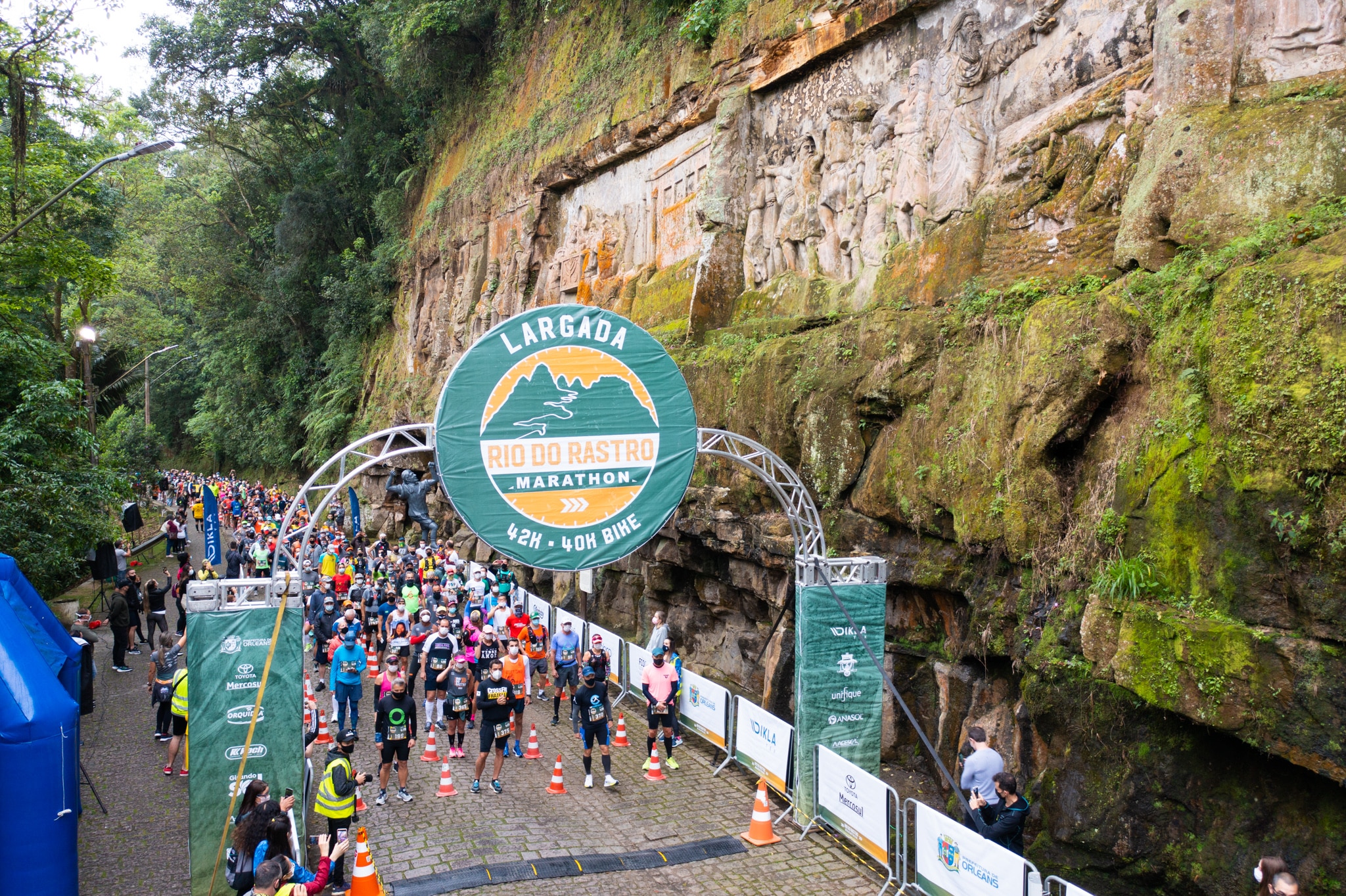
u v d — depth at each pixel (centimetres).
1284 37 884
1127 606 789
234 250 4756
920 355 1184
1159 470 805
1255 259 775
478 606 1806
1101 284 998
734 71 1817
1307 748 643
